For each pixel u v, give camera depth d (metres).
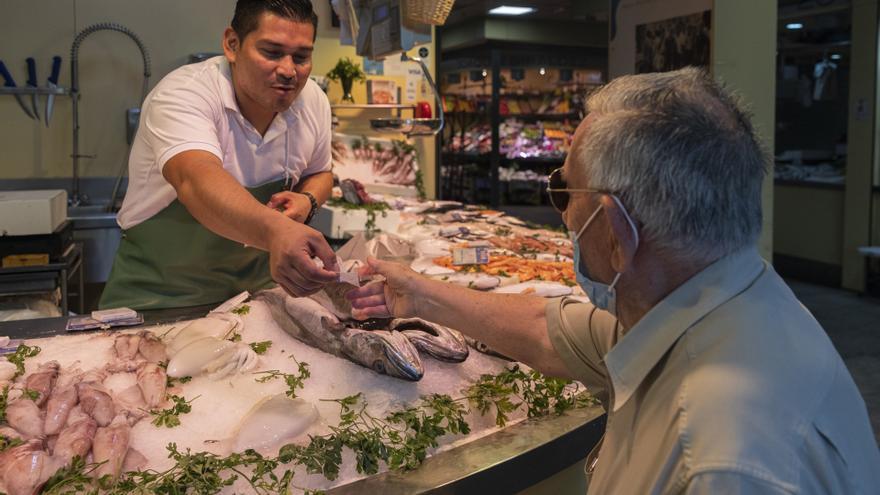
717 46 4.14
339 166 5.21
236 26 2.20
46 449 1.47
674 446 0.95
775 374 0.94
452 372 1.85
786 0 8.50
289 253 1.64
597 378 1.48
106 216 4.92
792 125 10.10
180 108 2.17
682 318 1.02
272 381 1.73
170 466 1.42
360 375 1.76
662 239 1.02
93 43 5.32
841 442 0.93
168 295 2.51
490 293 1.67
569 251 3.61
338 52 5.74
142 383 1.65
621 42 5.18
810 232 7.86
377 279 1.84
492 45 10.95
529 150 11.18
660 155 0.98
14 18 5.17
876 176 7.07
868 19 6.92
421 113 5.16
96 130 5.40
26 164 5.31
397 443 1.54
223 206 1.84
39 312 3.40
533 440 1.63
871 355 5.32
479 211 4.68
